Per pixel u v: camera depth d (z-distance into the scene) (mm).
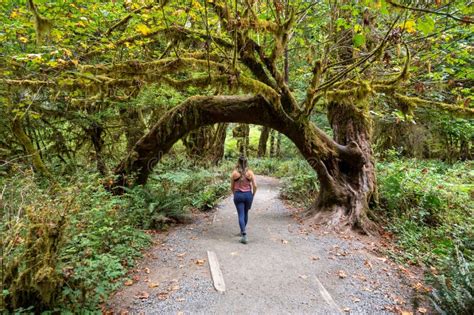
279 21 5453
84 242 4387
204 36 6129
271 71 6621
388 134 13797
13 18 5953
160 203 7922
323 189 7980
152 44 8984
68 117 9445
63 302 3432
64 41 6164
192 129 8172
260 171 18391
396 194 7777
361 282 4672
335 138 8734
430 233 6379
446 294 3676
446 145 14125
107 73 5512
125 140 13031
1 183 5918
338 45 7820
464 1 4707
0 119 8164
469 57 7258
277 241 6430
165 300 4125
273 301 4137
